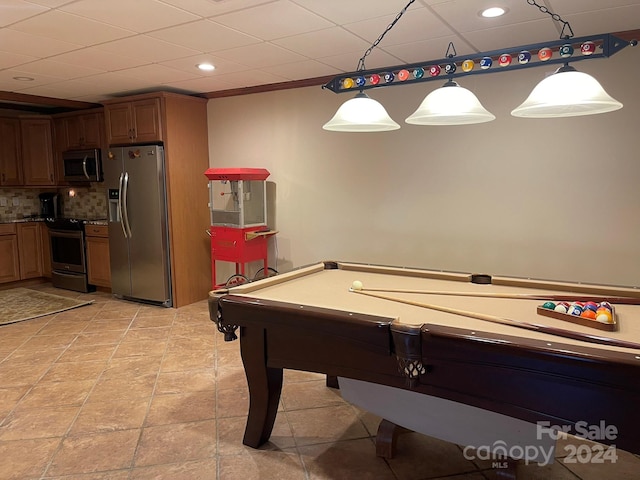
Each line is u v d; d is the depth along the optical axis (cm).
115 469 221
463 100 220
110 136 506
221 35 300
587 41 221
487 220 373
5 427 260
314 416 273
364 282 271
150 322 446
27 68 385
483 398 169
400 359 179
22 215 629
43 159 598
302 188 464
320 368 211
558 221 346
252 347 229
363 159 426
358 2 245
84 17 266
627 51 309
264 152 484
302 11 257
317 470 221
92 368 339
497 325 186
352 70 398
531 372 156
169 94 470
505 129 357
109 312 480
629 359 140
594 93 187
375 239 428
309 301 228
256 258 466
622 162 319
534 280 252
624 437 147
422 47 330
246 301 220
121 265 519
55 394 298
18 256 594
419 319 196
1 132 576
